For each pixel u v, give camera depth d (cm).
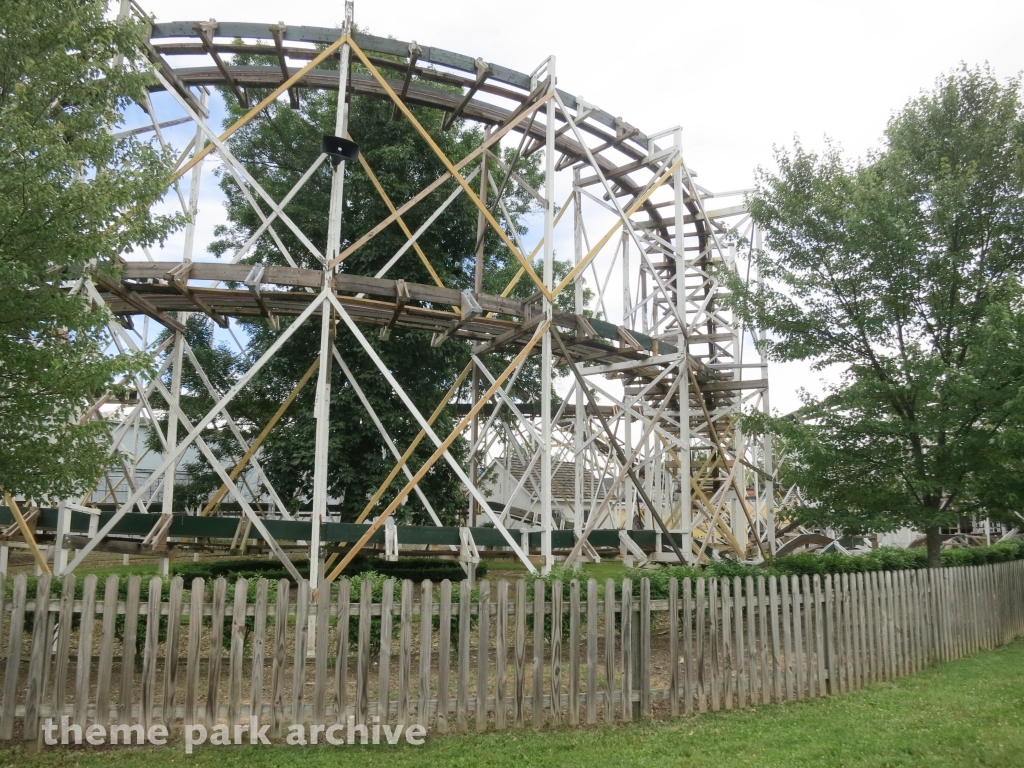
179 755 531
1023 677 863
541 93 1310
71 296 627
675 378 1611
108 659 542
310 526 1141
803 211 1151
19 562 1764
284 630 564
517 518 2344
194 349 1928
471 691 659
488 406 2083
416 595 1370
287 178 1931
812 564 1262
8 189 563
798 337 1152
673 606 681
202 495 1978
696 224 1898
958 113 1171
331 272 1079
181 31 1163
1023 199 1077
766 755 571
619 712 672
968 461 1030
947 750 587
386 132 1788
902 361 1048
